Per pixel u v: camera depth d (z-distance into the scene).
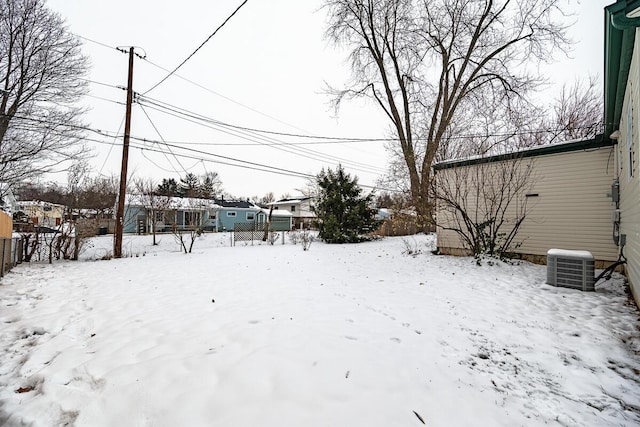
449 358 2.77
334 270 7.47
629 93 4.23
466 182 8.84
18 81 11.48
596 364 2.70
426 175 11.08
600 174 7.18
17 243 8.30
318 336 3.03
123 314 3.87
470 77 14.77
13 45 11.38
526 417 1.96
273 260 9.23
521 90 14.39
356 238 15.67
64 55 11.98
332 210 16.20
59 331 3.39
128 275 6.59
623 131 5.29
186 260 9.23
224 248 13.52
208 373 2.27
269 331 3.16
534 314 4.00
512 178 7.95
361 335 3.15
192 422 1.76
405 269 7.62
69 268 7.59
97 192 23.86
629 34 3.22
